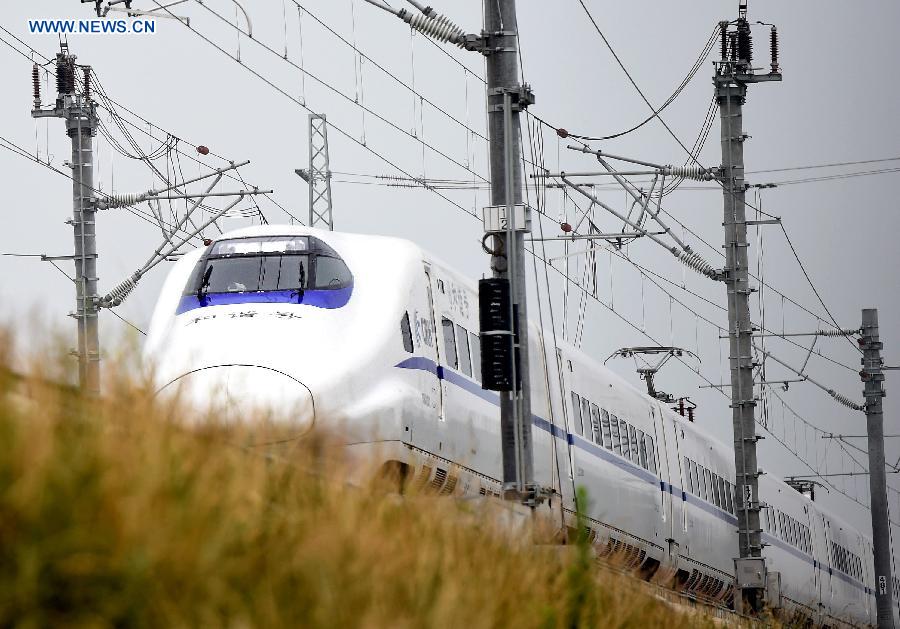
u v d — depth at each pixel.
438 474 65.00
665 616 48.28
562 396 88.25
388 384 59.19
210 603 21.52
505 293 63.25
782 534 150.50
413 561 28.05
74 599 20.75
